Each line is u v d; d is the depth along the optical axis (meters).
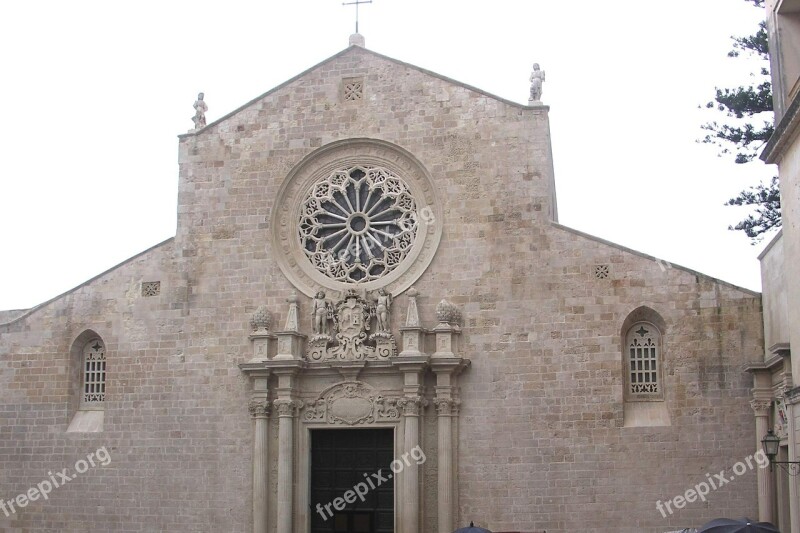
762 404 35.41
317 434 39.78
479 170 40.00
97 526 40.41
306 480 39.09
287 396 39.22
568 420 37.41
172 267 41.91
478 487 37.66
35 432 41.69
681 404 36.66
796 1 30.17
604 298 37.91
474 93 40.62
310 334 40.12
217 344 40.81
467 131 40.44
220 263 41.53
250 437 39.72
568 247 38.62
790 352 31.20
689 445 36.31
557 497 37.00
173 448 40.34
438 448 37.91
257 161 42.12
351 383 39.22
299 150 41.81
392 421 38.66
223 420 40.12
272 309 40.66
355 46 42.12
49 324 42.47
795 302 29.11
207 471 39.84
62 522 40.81
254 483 38.91
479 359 38.56
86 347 42.72
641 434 36.75
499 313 38.72
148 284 42.00
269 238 41.28
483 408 38.19
